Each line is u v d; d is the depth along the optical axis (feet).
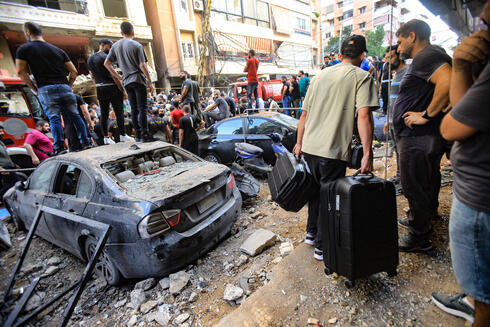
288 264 7.97
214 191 10.33
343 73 6.53
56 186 11.50
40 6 46.29
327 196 6.19
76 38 51.85
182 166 12.00
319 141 6.87
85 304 9.01
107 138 21.38
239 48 79.61
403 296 6.21
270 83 52.03
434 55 6.15
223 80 74.74
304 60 106.52
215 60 73.00
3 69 43.75
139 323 7.73
